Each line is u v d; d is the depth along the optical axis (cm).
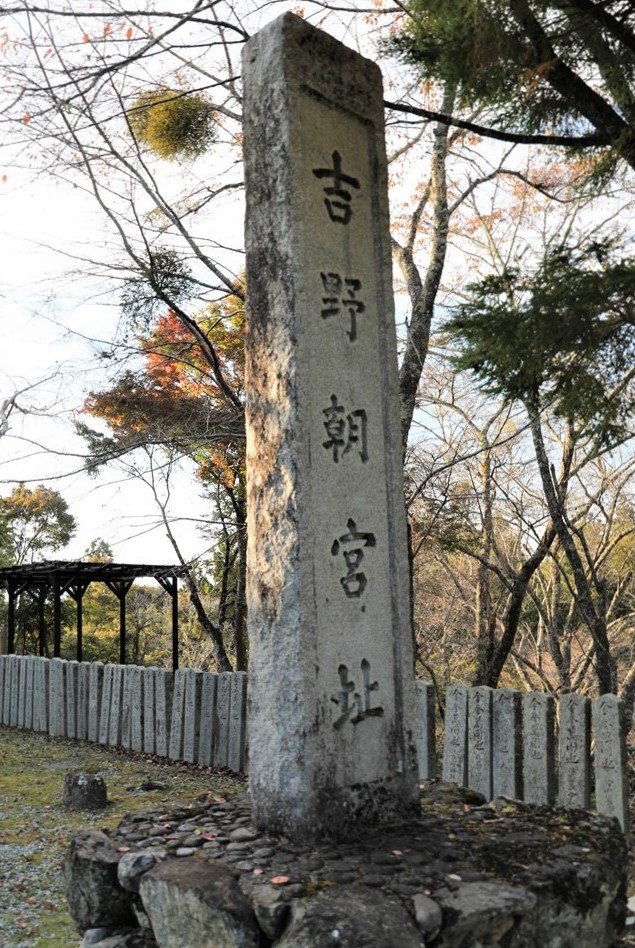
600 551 1169
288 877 316
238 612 1400
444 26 478
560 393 482
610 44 472
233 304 1194
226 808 407
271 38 388
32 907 495
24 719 1146
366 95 417
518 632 1603
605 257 446
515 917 306
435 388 1298
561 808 412
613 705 553
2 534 2150
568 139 508
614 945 347
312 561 366
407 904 295
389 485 404
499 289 465
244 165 397
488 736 627
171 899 315
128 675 977
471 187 964
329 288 388
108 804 726
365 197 411
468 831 373
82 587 1374
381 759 384
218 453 1222
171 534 1169
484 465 1212
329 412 382
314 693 360
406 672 398
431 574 1541
